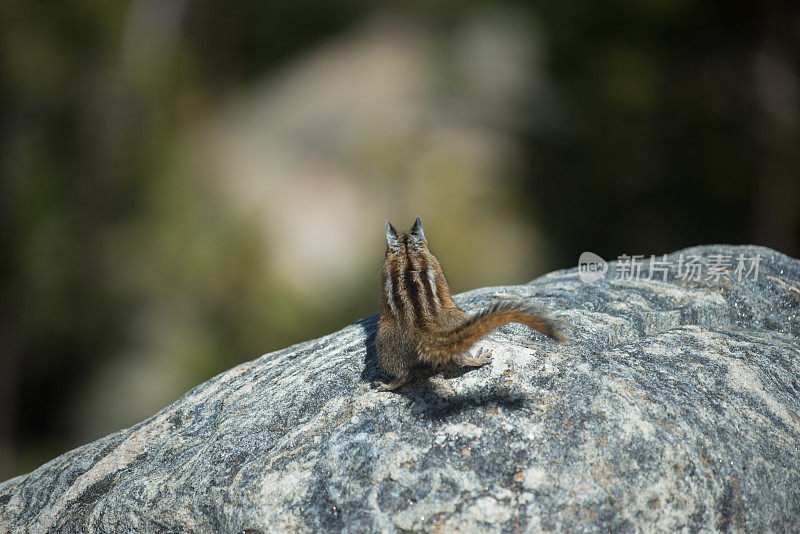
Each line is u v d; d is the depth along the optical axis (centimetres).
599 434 1243
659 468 1216
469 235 5769
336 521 1205
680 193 6234
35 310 5081
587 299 1783
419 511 1186
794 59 6275
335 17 7756
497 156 6109
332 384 1468
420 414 1315
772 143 6250
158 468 1476
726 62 6338
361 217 5853
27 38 5091
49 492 1565
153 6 5697
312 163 6216
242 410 1507
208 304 5197
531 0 6912
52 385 5416
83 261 5069
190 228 5169
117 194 5156
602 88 6244
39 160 5131
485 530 1159
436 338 1323
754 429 1330
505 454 1226
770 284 1902
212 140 5756
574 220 6109
